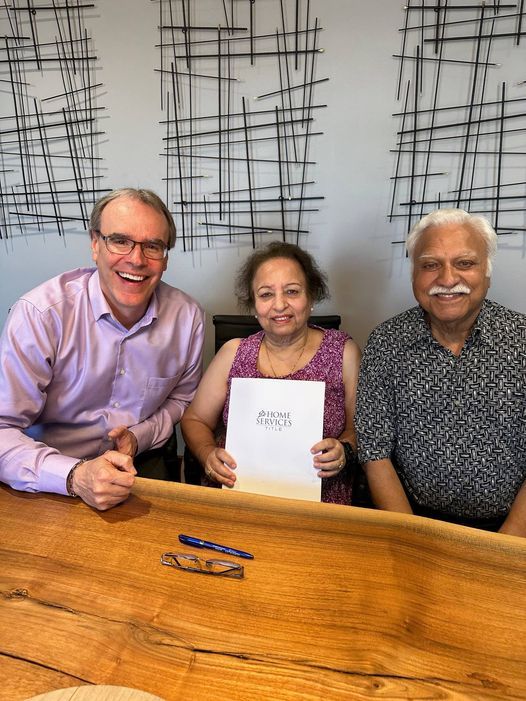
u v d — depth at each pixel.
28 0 1.68
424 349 1.13
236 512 0.80
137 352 1.29
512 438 1.12
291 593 0.64
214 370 1.40
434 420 1.14
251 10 1.55
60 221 1.92
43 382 1.21
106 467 0.82
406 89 1.54
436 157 1.58
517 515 1.07
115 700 0.46
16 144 1.85
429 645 0.57
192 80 1.66
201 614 0.61
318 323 1.51
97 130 1.78
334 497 1.27
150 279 1.21
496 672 0.53
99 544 0.73
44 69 1.75
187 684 0.52
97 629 0.58
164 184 1.79
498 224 1.60
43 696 0.46
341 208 1.69
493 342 1.09
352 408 1.33
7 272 2.03
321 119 1.62
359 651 0.56
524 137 1.51
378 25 1.50
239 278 1.42
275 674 0.53
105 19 1.65
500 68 1.47
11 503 0.84
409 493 1.26
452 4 1.45
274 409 1.10
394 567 0.68
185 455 1.39
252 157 1.70
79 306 1.22
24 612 0.61
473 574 0.67
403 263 1.70
